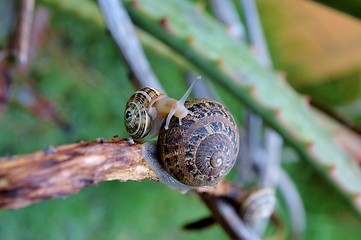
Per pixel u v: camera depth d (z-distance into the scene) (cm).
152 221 92
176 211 95
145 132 32
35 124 84
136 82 32
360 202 35
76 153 22
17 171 20
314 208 109
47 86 88
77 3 40
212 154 29
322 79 106
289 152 67
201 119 29
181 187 30
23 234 80
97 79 95
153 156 29
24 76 51
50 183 21
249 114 45
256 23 45
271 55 99
